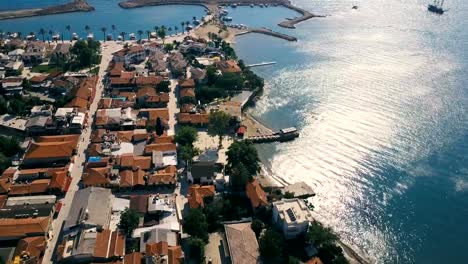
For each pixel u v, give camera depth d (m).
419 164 198.00
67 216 156.12
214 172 181.50
